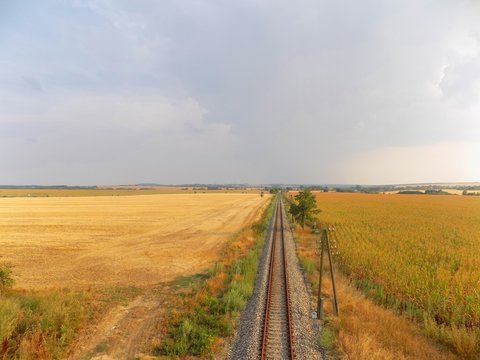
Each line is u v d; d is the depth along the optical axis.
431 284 18.28
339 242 31.73
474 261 24.30
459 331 12.22
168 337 12.54
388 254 25.45
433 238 34.94
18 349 10.22
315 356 10.95
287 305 15.24
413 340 12.00
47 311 12.75
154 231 44.59
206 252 30.27
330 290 17.98
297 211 44.47
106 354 11.37
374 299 17.02
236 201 126.50
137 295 18.12
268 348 11.31
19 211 78.31
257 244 31.16
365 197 151.25
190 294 17.78
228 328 12.65
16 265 25.23
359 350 10.94
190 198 153.25
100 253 29.94
